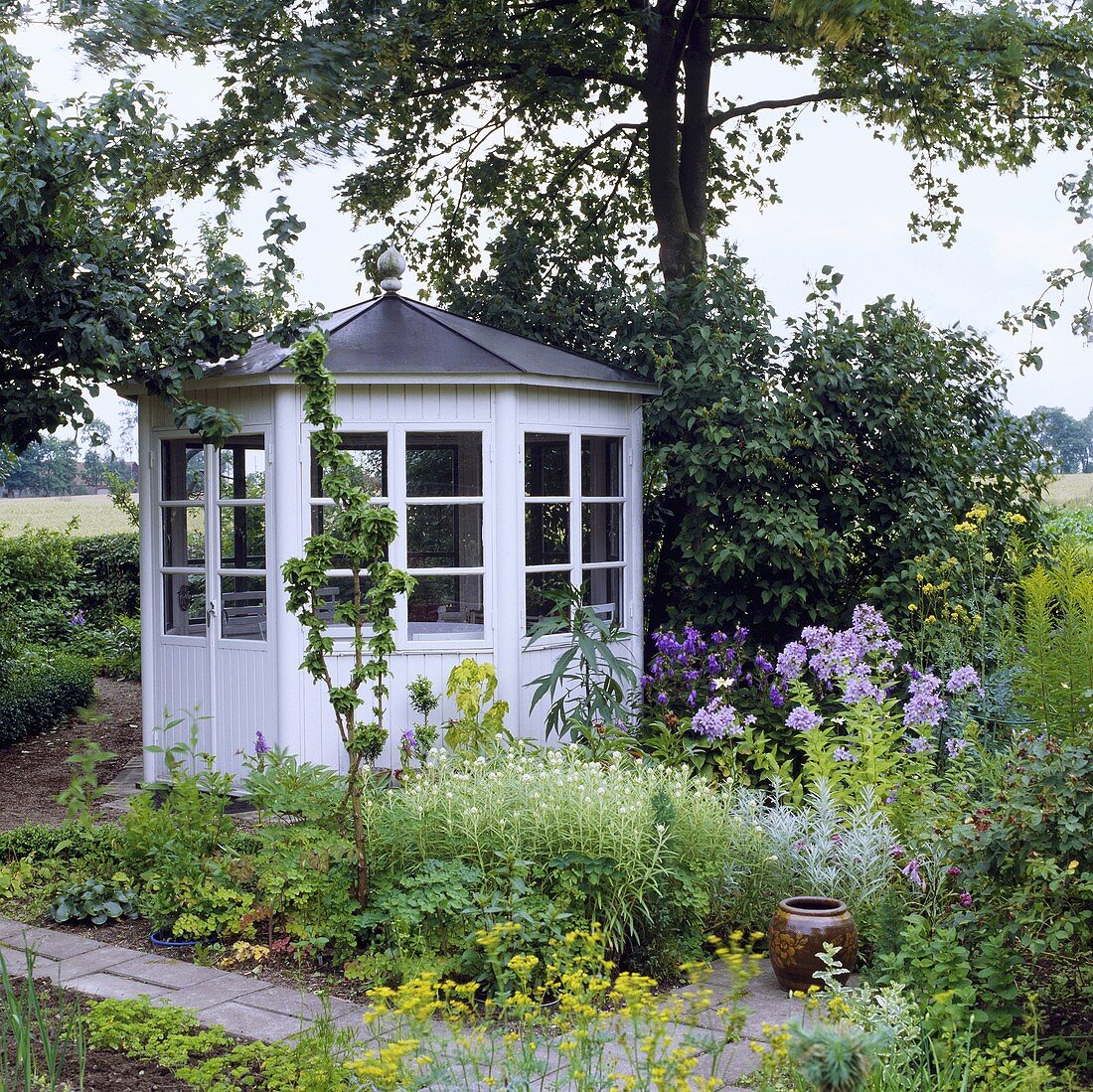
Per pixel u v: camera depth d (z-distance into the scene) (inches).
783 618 363.6
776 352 384.5
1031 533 385.7
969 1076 130.8
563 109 500.4
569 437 340.2
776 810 217.5
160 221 319.6
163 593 343.6
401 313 349.7
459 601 317.4
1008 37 379.6
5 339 306.7
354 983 183.5
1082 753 151.6
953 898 179.9
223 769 324.5
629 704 323.6
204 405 309.1
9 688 426.6
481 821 198.4
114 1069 144.8
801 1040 99.6
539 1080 137.7
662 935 189.3
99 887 219.9
